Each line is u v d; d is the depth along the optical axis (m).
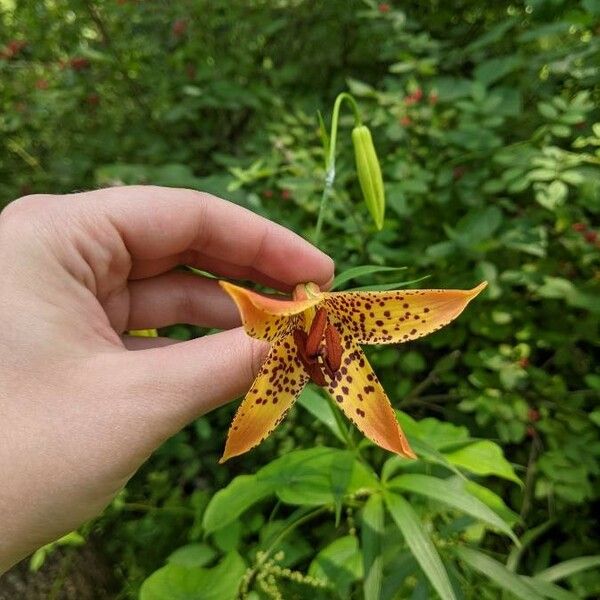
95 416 0.14
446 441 0.24
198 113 0.45
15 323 0.15
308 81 0.49
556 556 0.30
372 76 0.49
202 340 0.15
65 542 0.26
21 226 0.17
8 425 0.14
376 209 0.22
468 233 0.30
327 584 0.21
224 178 0.35
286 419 0.33
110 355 0.15
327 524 0.28
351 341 0.16
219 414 0.34
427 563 0.18
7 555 0.15
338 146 0.36
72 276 0.17
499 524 0.19
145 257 0.21
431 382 0.35
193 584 0.22
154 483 0.31
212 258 0.23
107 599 0.30
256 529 0.26
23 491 0.14
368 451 0.30
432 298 0.14
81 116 0.47
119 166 0.34
